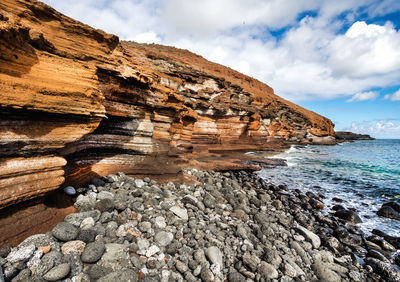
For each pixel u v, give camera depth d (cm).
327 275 573
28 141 503
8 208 461
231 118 3334
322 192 1463
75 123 620
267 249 629
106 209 612
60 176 584
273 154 3294
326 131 6694
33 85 495
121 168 1036
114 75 933
